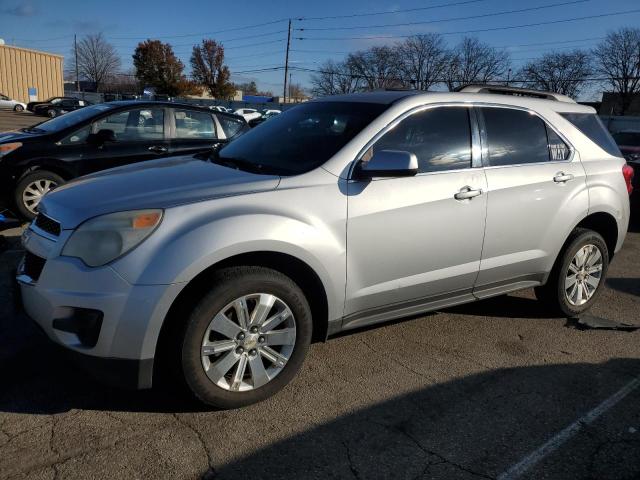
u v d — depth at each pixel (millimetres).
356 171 3375
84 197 3043
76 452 2648
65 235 2840
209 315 2846
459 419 3098
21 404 3025
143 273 2691
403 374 3592
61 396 3121
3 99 39562
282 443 2799
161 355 2963
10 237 6184
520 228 4094
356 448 2791
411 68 62906
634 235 8281
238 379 3031
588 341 4262
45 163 6680
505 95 4281
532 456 2795
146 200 2922
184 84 77250
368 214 3336
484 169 3910
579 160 4504
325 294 3266
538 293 4699
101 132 6887
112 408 3033
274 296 3039
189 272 2736
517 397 3363
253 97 94625
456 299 3984
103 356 2717
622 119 35656
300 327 3164
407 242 3520
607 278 5934
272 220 2982
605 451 2861
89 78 87188
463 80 62000
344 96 4195
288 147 3682
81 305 2691
